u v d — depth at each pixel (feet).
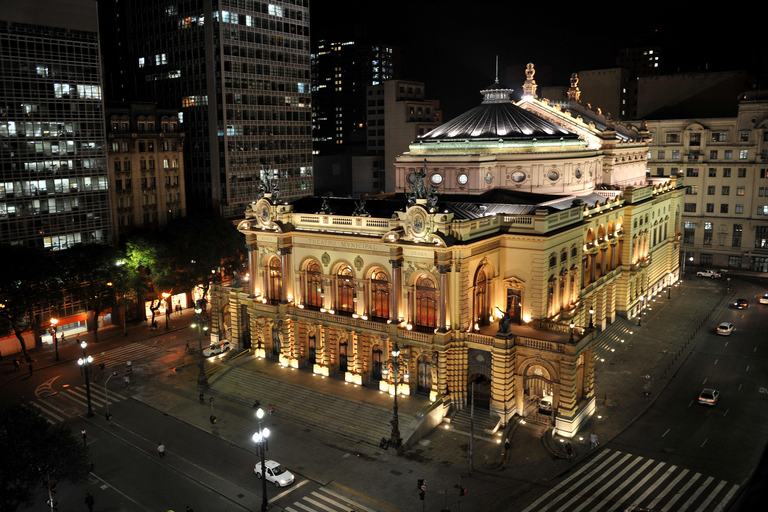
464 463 199.31
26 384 273.54
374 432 218.18
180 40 447.83
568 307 267.18
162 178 385.91
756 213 451.94
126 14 487.20
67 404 253.03
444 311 226.38
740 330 322.96
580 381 228.22
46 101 311.27
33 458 158.81
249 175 450.30
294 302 273.13
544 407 225.56
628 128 431.43
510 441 212.02
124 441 220.84
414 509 174.40
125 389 266.57
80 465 169.99
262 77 452.76
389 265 242.58
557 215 247.70
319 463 202.08
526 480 187.42
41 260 287.07
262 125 456.86
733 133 455.63
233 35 426.92
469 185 300.20
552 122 367.04
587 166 338.13
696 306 368.89
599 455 200.75
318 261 263.70
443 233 223.30
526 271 241.76
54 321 299.79
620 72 594.65
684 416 227.20
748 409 231.09
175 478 195.42
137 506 179.73
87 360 239.50
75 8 319.68
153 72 474.49
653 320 343.67
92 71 330.13
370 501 179.11
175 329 347.97
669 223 416.05
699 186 471.21
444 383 229.66
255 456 208.23
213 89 428.56
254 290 287.69
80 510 178.19
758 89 449.48
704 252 476.13
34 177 310.04
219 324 314.76
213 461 205.26
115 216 359.66
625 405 237.86
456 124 331.16
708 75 515.91
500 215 246.47
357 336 249.96
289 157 483.10
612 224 327.26
